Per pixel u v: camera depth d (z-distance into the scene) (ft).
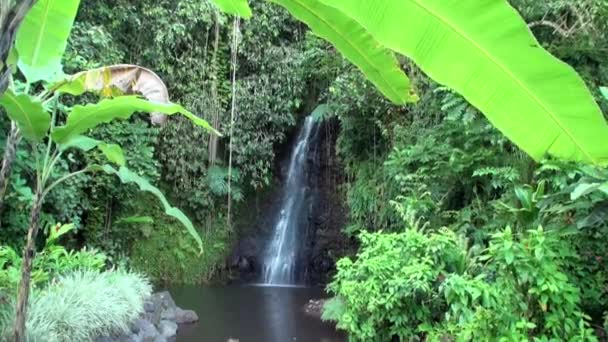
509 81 4.27
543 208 13.12
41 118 9.05
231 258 29.32
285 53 28.48
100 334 14.25
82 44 21.58
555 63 3.95
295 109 29.37
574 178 13.41
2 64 3.84
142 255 26.13
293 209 30.81
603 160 4.35
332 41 6.16
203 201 27.61
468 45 4.23
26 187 18.33
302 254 29.99
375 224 23.44
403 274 13.61
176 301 23.36
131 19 25.32
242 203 30.30
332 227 29.73
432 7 4.10
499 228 15.88
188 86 27.14
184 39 26.73
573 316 10.80
